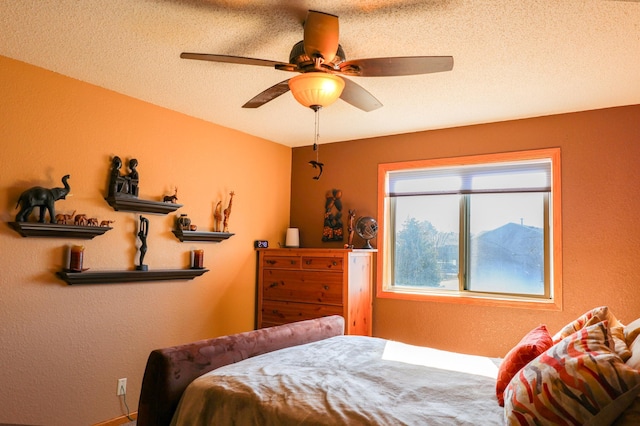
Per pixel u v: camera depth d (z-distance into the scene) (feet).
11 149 9.12
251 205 14.74
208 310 13.19
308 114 12.44
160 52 8.72
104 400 10.55
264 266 14.57
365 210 14.75
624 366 4.60
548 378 4.97
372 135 14.62
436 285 13.78
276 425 5.69
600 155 11.37
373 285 14.32
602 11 6.88
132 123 11.28
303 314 13.60
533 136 12.23
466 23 7.32
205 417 6.31
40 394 9.45
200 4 6.95
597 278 11.20
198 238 12.75
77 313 10.12
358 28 7.53
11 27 7.80
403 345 9.26
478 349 12.51
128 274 10.82
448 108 11.66
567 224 11.63
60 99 9.89
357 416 5.47
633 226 10.92
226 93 10.94
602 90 10.18
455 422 5.37
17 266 9.18
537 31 7.54
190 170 12.72
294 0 6.75
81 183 10.22
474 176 13.28
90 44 8.43
